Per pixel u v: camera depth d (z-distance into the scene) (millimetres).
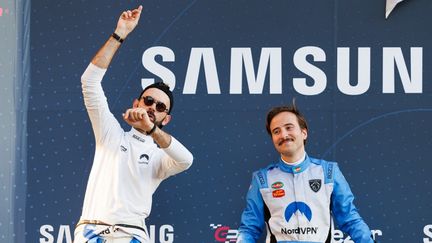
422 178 8195
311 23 8352
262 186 7578
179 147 7207
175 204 8328
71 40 8469
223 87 8367
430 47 8266
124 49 8430
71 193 8359
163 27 8430
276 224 7457
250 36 8375
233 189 8320
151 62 8414
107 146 7465
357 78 8297
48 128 8414
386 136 8250
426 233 8172
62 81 8445
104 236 7191
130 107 8398
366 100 8281
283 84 8328
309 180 7508
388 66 8281
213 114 8359
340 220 7543
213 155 8336
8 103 8422
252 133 8328
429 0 8289
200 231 8305
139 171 7422
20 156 8383
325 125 8281
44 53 8461
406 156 8219
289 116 7520
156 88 7711
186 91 8383
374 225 8203
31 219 8336
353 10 8328
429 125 8227
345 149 8258
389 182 8211
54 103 8422
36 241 8328
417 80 8266
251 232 7570
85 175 8383
